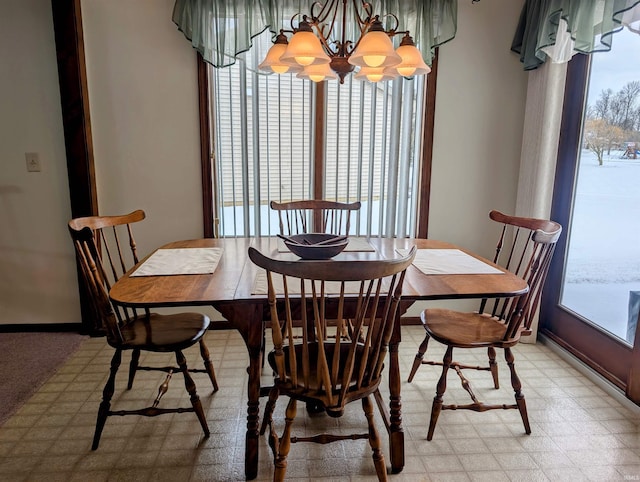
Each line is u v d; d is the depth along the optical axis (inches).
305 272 49.0
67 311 113.4
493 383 89.6
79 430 73.5
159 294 59.1
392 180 114.7
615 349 87.4
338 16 102.4
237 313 60.7
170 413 75.0
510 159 115.6
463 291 61.5
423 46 102.3
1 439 71.0
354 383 57.8
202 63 105.6
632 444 71.2
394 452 63.7
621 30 80.7
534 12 100.1
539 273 71.1
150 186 110.1
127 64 104.3
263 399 84.3
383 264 49.0
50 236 109.9
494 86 111.8
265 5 99.6
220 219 114.0
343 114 111.2
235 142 110.6
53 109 104.4
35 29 101.0
